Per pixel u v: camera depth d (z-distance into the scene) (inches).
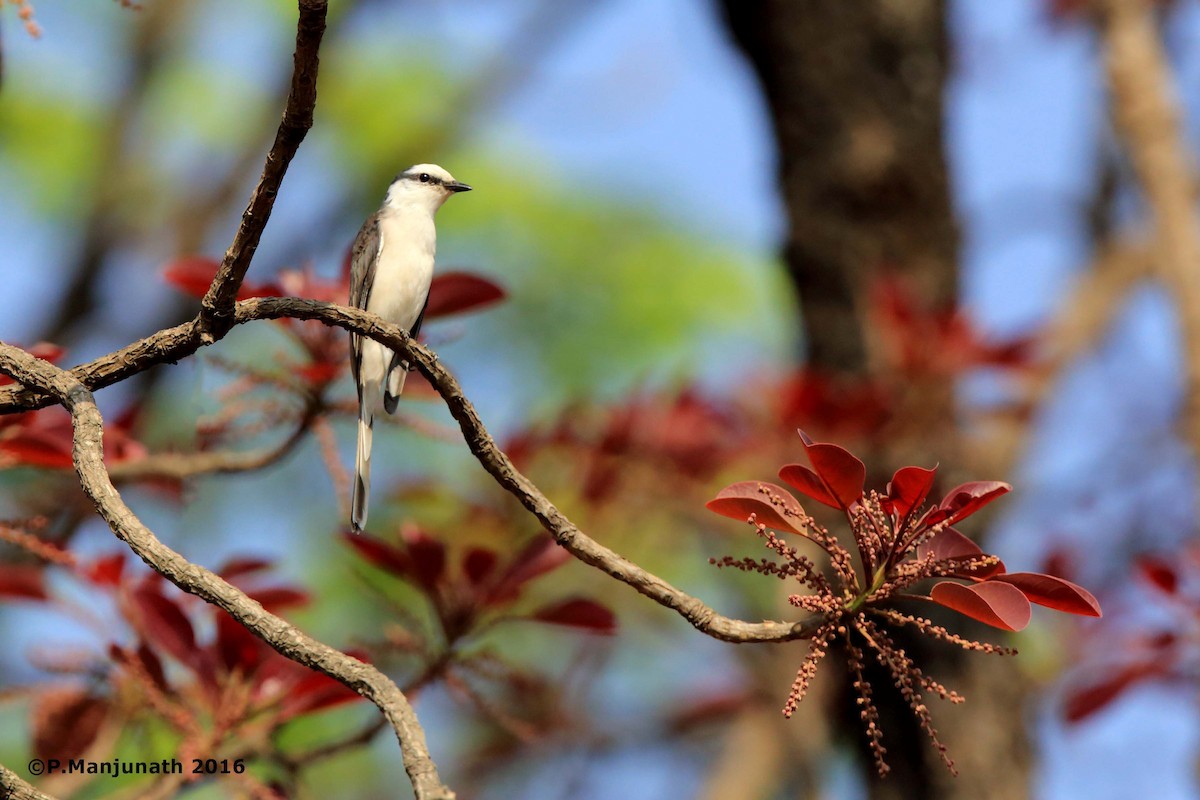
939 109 488.7
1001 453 484.4
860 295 475.5
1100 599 474.6
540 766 499.5
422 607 483.8
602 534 457.4
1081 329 585.6
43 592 282.4
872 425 438.9
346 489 312.8
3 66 315.6
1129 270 600.4
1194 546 396.5
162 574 179.9
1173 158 496.1
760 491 196.9
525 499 208.2
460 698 315.9
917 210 480.7
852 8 480.4
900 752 427.2
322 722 477.1
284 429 351.3
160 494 351.6
